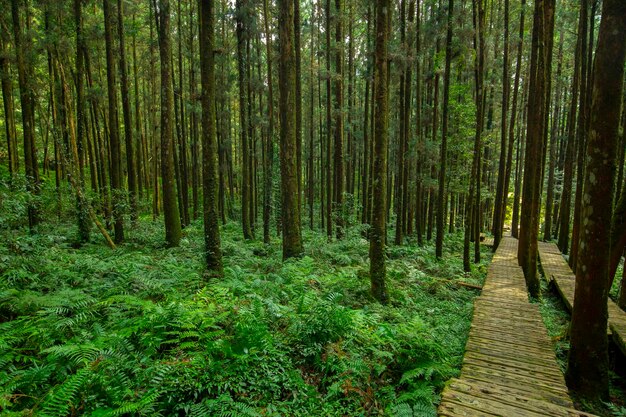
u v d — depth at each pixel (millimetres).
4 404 3357
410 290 9383
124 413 3541
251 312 5727
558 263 13828
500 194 17359
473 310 7914
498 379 4723
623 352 5895
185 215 19281
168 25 11219
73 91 18359
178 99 19703
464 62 14477
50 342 4668
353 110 18672
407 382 4914
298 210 11445
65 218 13711
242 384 4203
